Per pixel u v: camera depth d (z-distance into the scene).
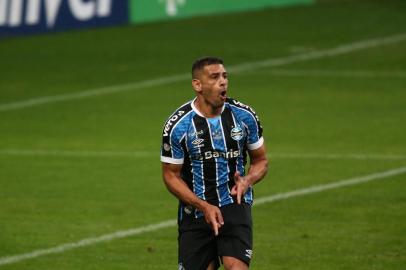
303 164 45.28
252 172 26.12
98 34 82.12
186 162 26.00
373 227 35.88
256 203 39.12
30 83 66.12
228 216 25.89
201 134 25.67
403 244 33.88
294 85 64.44
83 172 44.72
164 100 60.78
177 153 25.81
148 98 61.34
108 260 32.88
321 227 36.00
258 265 32.09
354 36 80.69
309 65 70.69
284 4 95.69
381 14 89.81
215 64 25.39
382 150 47.84
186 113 25.77
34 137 52.03
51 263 32.62
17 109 58.88
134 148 49.28
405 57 72.69
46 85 65.44
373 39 79.31
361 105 58.41
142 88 64.12
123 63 71.81
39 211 38.66
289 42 78.75
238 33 82.50
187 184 26.23
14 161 47.00
